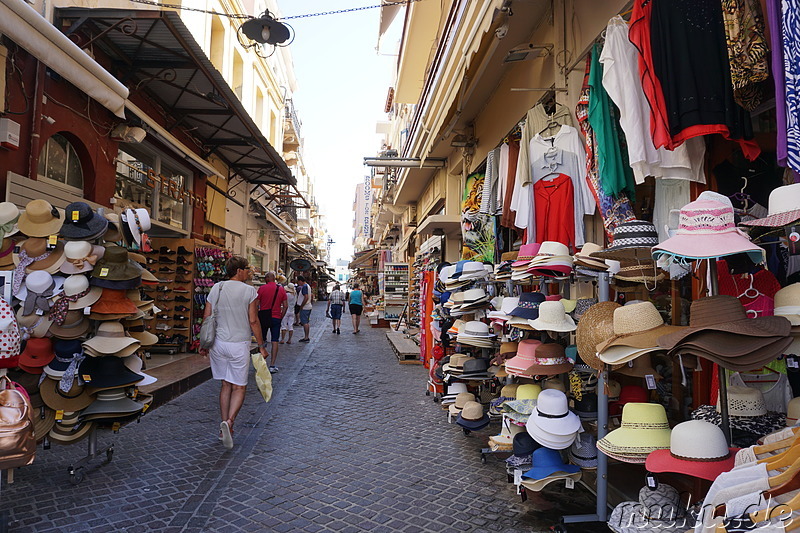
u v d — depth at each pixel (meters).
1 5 3.97
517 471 3.31
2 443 2.42
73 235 3.75
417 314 14.13
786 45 1.92
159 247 9.98
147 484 3.74
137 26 6.64
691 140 3.12
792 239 1.92
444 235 10.86
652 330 2.40
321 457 4.46
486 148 8.03
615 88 3.14
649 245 2.84
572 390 3.48
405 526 3.11
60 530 2.98
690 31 2.62
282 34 7.59
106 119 7.48
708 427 2.14
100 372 3.83
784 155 1.97
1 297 2.77
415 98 15.50
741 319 1.99
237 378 4.88
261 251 18.61
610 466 3.54
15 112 5.52
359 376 8.87
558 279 3.76
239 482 3.83
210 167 10.18
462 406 5.21
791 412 2.20
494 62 6.67
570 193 4.39
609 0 4.08
